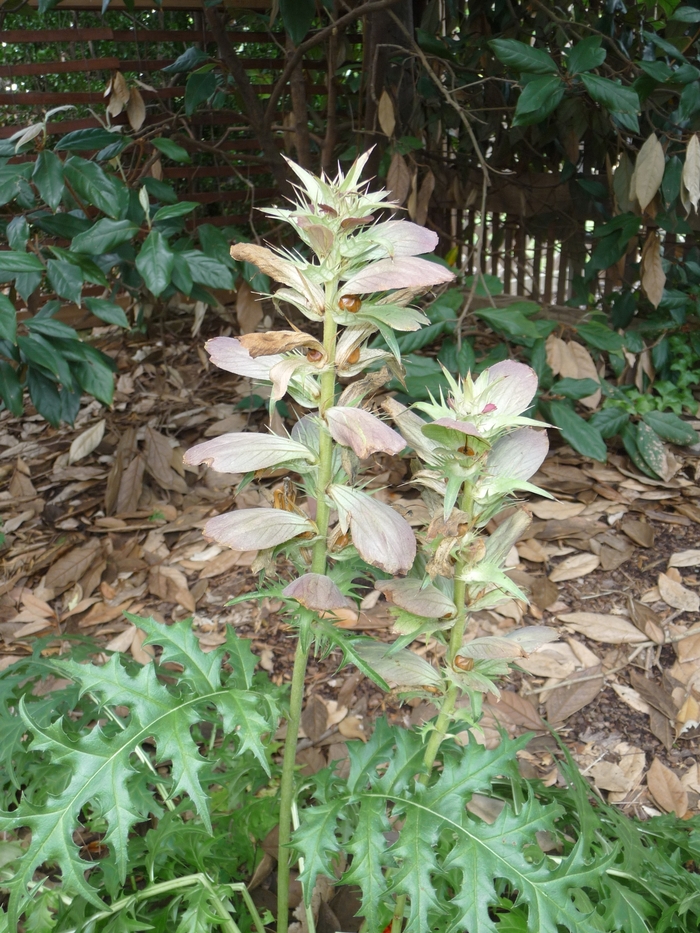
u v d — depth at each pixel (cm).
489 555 120
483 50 408
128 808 112
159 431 387
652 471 332
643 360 374
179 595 286
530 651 124
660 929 137
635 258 415
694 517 311
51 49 454
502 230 460
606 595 277
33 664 179
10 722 164
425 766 128
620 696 239
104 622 276
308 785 152
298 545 122
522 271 459
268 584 131
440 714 129
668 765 218
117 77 340
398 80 411
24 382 314
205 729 212
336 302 109
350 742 137
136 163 392
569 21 330
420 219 350
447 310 303
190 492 347
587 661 251
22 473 366
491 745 218
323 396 114
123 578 298
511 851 117
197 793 114
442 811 120
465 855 116
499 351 316
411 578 121
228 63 345
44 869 188
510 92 415
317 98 502
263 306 410
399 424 116
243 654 129
